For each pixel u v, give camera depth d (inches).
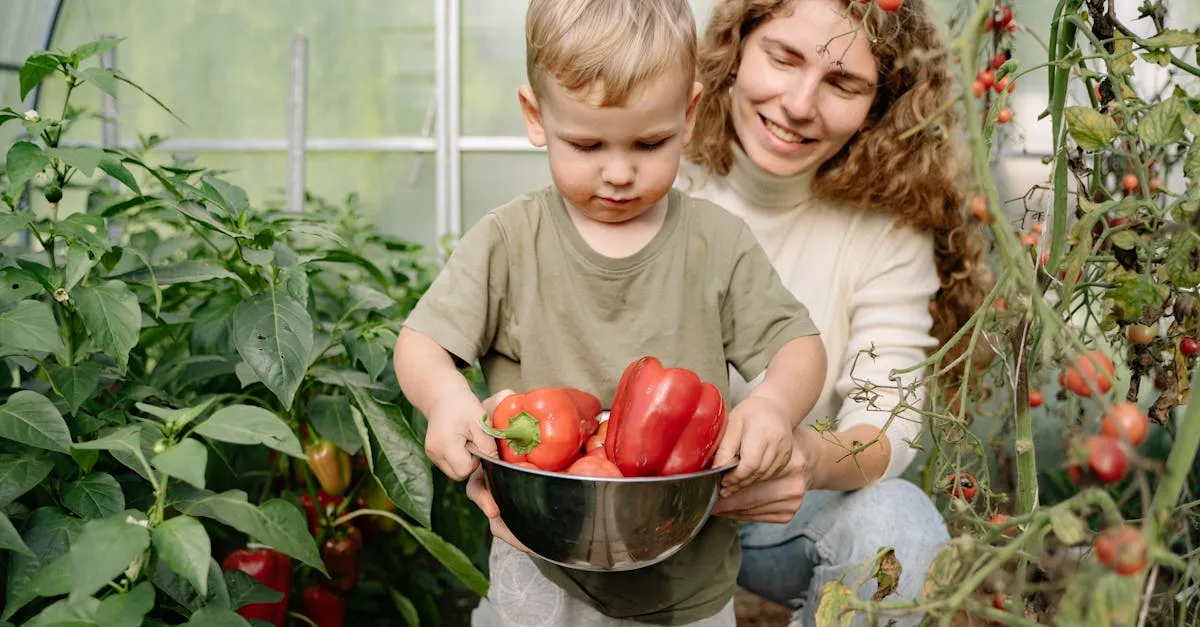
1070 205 66.7
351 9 165.5
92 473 55.2
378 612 97.1
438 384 55.6
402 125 166.9
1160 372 50.4
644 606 64.5
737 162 78.9
